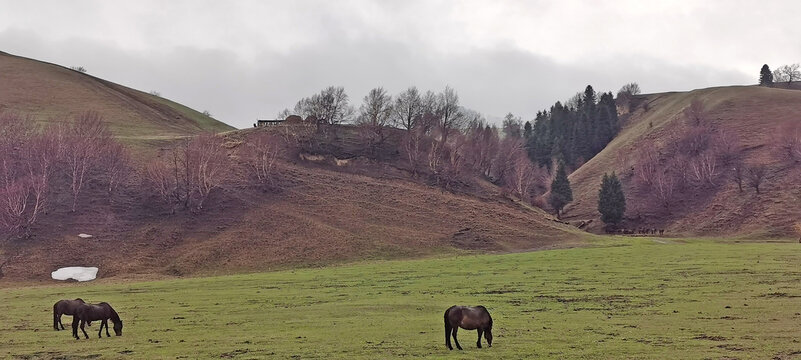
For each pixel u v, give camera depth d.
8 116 114.62
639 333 27.48
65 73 191.00
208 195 102.00
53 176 99.38
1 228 81.50
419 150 141.00
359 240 91.38
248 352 25.86
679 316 31.48
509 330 29.66
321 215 100.69
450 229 100.31
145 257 80.75
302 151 129.25
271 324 33.66
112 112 164.00
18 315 40.62
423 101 154.12
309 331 30.83
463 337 28.31
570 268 56.75
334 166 127.12
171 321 36.16
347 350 25.64
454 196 120.38
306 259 83.19
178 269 77.94
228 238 88.25
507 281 50.25
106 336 31.50
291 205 103.38
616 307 35.72
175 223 91.69
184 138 133.38
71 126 124.69
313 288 51.28
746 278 44.41
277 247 86.81
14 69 181.00
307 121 137.25
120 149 106.00
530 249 91.62
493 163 164.38
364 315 36.28
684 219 142.38
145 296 49.62
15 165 97.75
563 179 155.50
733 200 138.50
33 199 90.88
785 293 36.94
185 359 24.86
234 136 133.50
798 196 126.62
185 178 100.62
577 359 22.84
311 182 115.00
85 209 91.62
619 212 141.25
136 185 102.25
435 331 30.17
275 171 116.94
